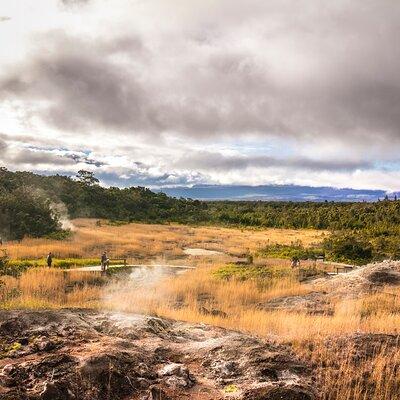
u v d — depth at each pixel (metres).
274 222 86.88
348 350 9.09
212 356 8.54
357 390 7.47
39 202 54.34
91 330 9.56
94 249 42.41
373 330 12.30
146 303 19.38
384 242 49.16
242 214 94.94
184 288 24.97
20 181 73.88
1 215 48.25
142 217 83.31
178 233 63.16
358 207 90.88
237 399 6.67
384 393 7.45
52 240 45.34
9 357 7.45
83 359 6.95
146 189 103.44
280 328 13.02
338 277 28.86
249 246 51.28
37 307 11.52
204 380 7.50
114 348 7.88
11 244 41.41
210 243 52.84
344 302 21.30
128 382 6.74
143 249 44.38
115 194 89.81
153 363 7.89
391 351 9.20
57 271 27.09
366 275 27.72
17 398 5.76
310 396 6.96
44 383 6.14
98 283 26.91
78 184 85.75
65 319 9.95
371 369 8.27
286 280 28.38
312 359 8.60
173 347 9.13
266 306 22.22
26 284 22.94
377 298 22.16
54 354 7.27
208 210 99.62
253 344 9.20
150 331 10.16
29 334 8.74
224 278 29.30
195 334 10.95
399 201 85.69
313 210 96.44
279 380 7.65
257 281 28.12
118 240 48.38
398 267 30.03
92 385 6.44
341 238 46.72
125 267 31.53
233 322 14.12
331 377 7.88
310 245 51.06
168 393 6.72
